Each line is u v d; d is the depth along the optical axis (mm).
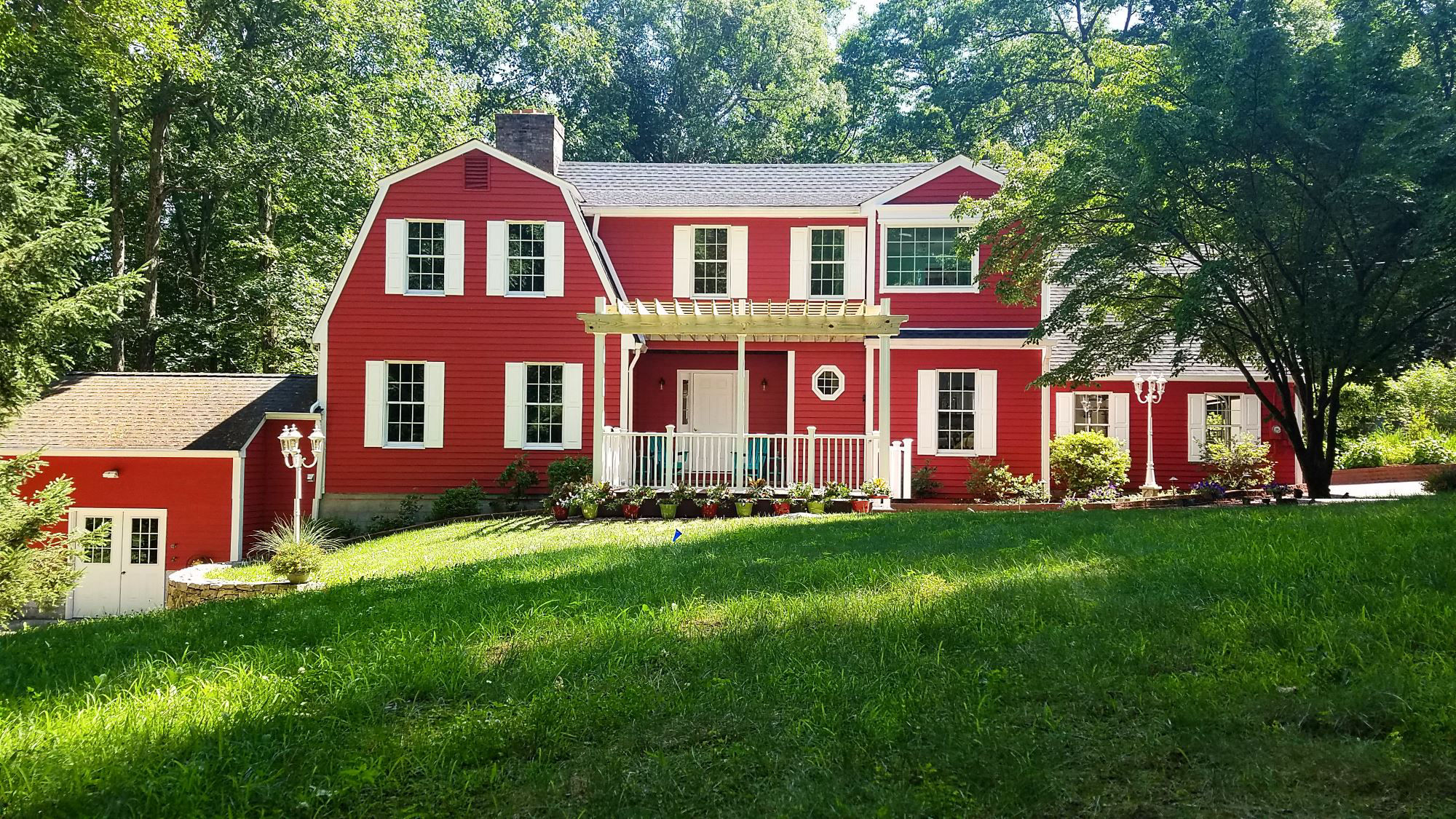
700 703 4129
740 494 15195
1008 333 18938
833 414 19469
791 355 19641
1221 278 12953
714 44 41094
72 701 4629
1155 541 7910
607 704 4113
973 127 38125
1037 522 10328
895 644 4875
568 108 40594
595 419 15602
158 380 19766
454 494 17984
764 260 20109
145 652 5715
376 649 5176
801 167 22141
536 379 19078
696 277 20172
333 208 28172
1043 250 15461
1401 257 12766
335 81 26562
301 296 26938
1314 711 3641
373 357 18875
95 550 17578
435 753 3730
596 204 20234
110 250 27625
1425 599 4895
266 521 18609
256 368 27656
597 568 8430
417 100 29656
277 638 5910
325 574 11578
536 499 18656
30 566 13031
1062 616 5270
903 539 9555
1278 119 12570
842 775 3375
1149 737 3512
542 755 3699
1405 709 3533
